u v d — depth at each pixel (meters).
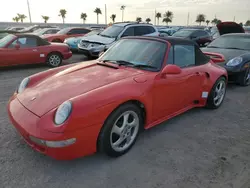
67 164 2.53
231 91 5.69
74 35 13.93
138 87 2.71
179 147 2.96
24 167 2.46
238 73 5.79
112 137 2.59
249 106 4.61
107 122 2.42
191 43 3.73
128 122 2.75
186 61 3.57
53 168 2.46
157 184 2.28
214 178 2.40
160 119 3.23
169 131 3.39
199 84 3.79
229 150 2.94
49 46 8.27
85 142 2.28
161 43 3.33
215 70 4.11
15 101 2.73
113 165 2.54
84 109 2.21
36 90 2.76
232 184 2.32
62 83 2.76
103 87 2.49
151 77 2.90
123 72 2.97
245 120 3.90
